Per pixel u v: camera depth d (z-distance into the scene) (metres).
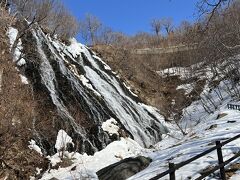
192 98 35.16
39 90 23.47
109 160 18.66
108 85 30.67
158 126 28.44
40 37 28.23
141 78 38.34
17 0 26.98
